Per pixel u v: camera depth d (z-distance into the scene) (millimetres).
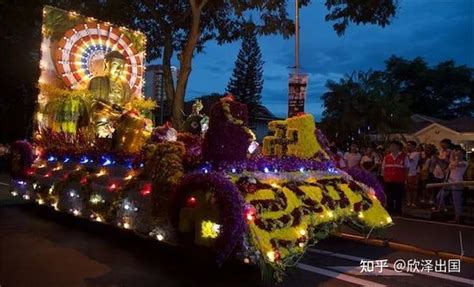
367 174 9109
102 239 8891
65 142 11219
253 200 6078
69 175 10070
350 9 14539
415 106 46750
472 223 11266
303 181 7359
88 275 6590
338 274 6898
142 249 8125
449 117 46500
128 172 8453
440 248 8383
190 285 6195
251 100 50375
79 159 10227
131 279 6430
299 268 7180
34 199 11719
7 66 27312
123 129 9266
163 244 8445
